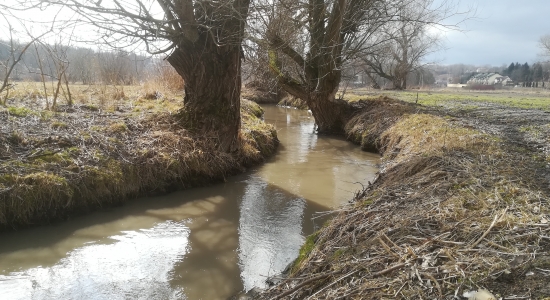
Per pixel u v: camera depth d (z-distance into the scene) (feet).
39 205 18.02
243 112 41.93
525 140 24.77
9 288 13.21
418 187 16.35
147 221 19.21
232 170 27.30
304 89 45.47
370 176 28.09
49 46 28.68
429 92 101.30
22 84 38.40
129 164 21.86
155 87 45.78
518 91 119.34
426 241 10.84
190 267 15.01
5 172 17.79
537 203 12.53
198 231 18.26
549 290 7.91
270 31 31.14
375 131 38.75
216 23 25.66
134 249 16.34
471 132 26.99
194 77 27.14
